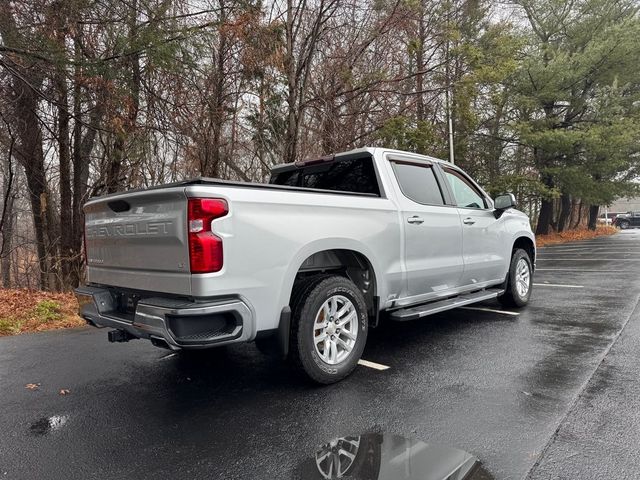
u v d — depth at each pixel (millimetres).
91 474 2471
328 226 3682
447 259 4953
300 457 2576
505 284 6066
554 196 21391
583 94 22547
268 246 3232
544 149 21812
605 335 4926
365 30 12203
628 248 17953
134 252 3426
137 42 7227
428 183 4957
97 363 4445
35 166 11586
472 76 13641
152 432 2943
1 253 12352
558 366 3963
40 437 2910
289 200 3428
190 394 3584
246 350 4777
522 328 5344
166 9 7527
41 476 2461
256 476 2396
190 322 2924
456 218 5082
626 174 25531
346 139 12227
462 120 15859
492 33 17547
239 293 3072
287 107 11922
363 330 3928
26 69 7086
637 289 7969
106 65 7156
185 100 8883
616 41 20453
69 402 3475
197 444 2768
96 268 3965
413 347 4672
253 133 12469
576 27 22484
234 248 3043
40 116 9281
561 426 2844
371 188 4465
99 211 3859
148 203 3252
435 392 3459
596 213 35125
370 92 12305
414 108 14578
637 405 3123
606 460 2447
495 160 22734
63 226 11414
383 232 4168
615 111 21250
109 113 7633
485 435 2760
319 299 3570
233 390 3639
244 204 3127
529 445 2625
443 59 14438
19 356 4727
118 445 2781
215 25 8109
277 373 4020
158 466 2533
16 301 7547
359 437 2787
